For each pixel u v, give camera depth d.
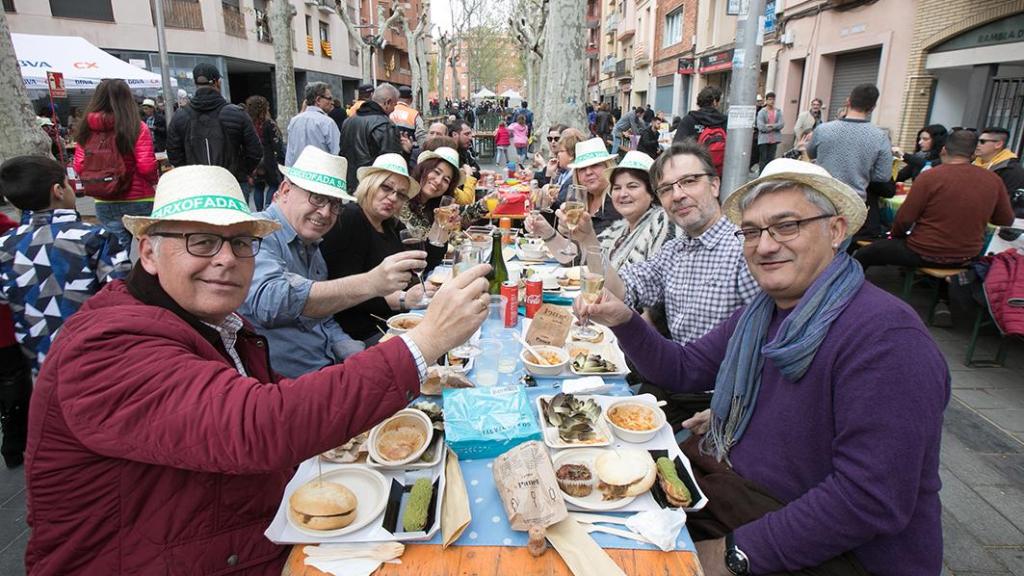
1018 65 8.01
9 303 2.50
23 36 9.71
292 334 2.45
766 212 1.46
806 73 13.20
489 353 1.96
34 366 2.58
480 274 1.18
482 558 1.14
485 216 5.00
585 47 8.29
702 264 2.38
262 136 7.88
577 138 5.48
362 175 3.09
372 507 1.27
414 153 7.60
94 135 4.56
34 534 1.13
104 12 17.53
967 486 2.63
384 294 2.24
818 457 1.43
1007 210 4.32
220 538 1.18
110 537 1.13
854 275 1.44
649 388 2.38
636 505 1.29
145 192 4.87
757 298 1.69
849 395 1.31
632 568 1.11
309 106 6.49
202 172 1.20
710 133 7.06
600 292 1.88
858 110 5.17
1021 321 3.57
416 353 1.10
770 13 4.72
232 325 1.44
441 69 33.06
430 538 1.18
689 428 1.96
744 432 1.64
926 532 1.36
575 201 2.98
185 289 1.21
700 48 20.56
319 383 1.03
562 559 1.12
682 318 2.46
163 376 1.00
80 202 9.24
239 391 1.00
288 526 1.19
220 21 19.64
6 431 2.75
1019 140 8.00
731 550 1.37
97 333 1.01
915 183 4.50
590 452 1.49
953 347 4.19
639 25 31.80
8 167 2.46
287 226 2.45
